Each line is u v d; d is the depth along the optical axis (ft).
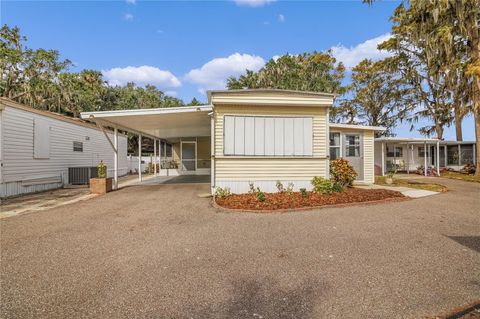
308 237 14.01
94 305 7.73
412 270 9.89
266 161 27.66
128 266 10.55
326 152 28.14
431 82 69.51
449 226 15.88
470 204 22.68
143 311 7.39
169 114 28.89
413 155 70.64
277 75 80.89
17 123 31.63
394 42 64.64
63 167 41.01
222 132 27.20
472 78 44.39
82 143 46.52
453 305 7.54
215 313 7.25
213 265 10.57
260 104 27.02
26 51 65.31
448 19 43.27
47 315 7.25
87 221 18.04
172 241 13.62
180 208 21.79
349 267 10.22
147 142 108.27
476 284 8.77
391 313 7.18
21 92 63.77
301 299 7.97
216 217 18.63
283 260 10.99
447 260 10.81
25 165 32.86
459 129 64.54
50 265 10.70
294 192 26.96
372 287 8.64
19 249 12.62
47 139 37.22
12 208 23.15
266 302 7.81
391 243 12.92
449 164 68.64
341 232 14.80
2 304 7.81
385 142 58.23
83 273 9.93
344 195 24.88
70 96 72.28
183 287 8.78
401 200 24.14
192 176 54.49
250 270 10.05
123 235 14.75
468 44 44.47
